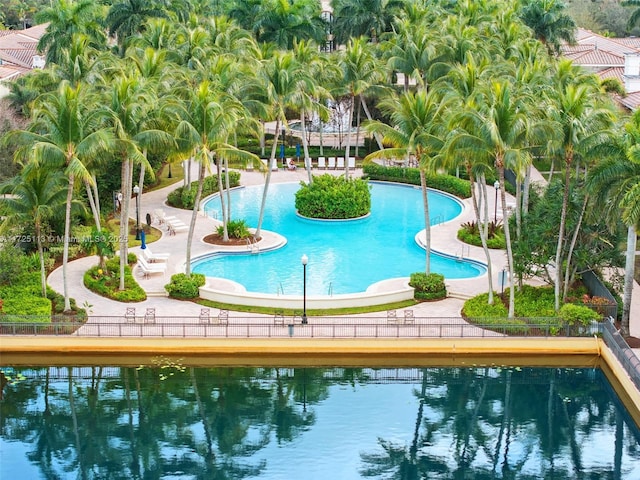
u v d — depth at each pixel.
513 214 57.16
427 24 94.12
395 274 56.84
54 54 82.88
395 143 52.12
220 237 63.38
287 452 38.88
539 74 62.53
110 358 46.91
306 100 66.62
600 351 46.50
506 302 50.69
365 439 40.09
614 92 78.69
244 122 59.31
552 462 38.16
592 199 45.16
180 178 82.19
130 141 48.66
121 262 52.12
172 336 46.75
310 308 50.25
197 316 48.34
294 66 66.75
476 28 88.12
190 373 46.19
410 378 46.25
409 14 98.50
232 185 80.06
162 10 97.19
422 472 37.28
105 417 42.09
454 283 54.34
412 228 67.81
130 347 46.69
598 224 49.19
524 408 43.06
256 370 46.78
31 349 46.66
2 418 41.84
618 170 43.28
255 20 102.50
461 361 46.91
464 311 49.31
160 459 38.38
